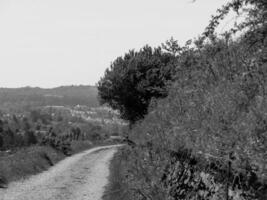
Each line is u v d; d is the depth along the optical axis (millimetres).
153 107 15711
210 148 6812
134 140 22109
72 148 50312
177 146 10727
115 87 35906
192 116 8625
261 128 5324
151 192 11070
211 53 7840
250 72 6086
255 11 5539
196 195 8266
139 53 37250
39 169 27859
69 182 22406
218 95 6941
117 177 21609
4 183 20828
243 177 5980
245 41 5828
